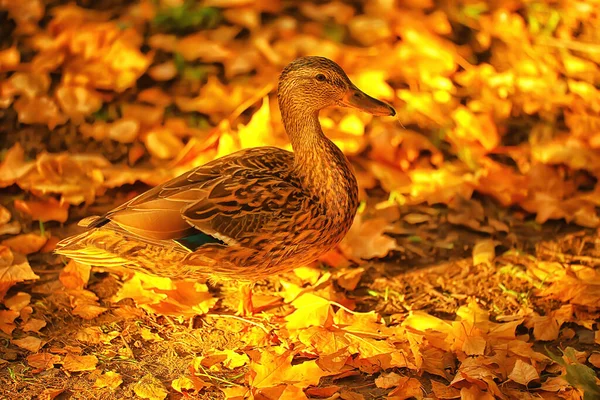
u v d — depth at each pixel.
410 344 7.73
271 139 10.53
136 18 12.70
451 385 7.34
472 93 11.84
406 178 10.51
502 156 10.95
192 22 12.72
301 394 7.14
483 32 12.73
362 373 7.69
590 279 8.70
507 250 9.51
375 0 13.29
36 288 8.74
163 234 7.40
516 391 7.30
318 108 7.87
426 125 11.28
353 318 8.18
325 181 7.76
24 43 12.31
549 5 13.31
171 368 7.75
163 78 11.91
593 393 6.58
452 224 9.91
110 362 7.80
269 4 13.12
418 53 12.30
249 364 7.77
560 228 9.84
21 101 11.26
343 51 12.35
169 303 8.42
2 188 10.12
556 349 7.99
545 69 12.20
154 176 10.29
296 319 8.18
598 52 12.59
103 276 8.98
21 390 7.40
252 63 12.14
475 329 7.96
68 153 10.73
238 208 7.51
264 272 7.86
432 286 8.94
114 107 11.43
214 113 11.48
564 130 11.30
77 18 12.57
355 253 9.29
